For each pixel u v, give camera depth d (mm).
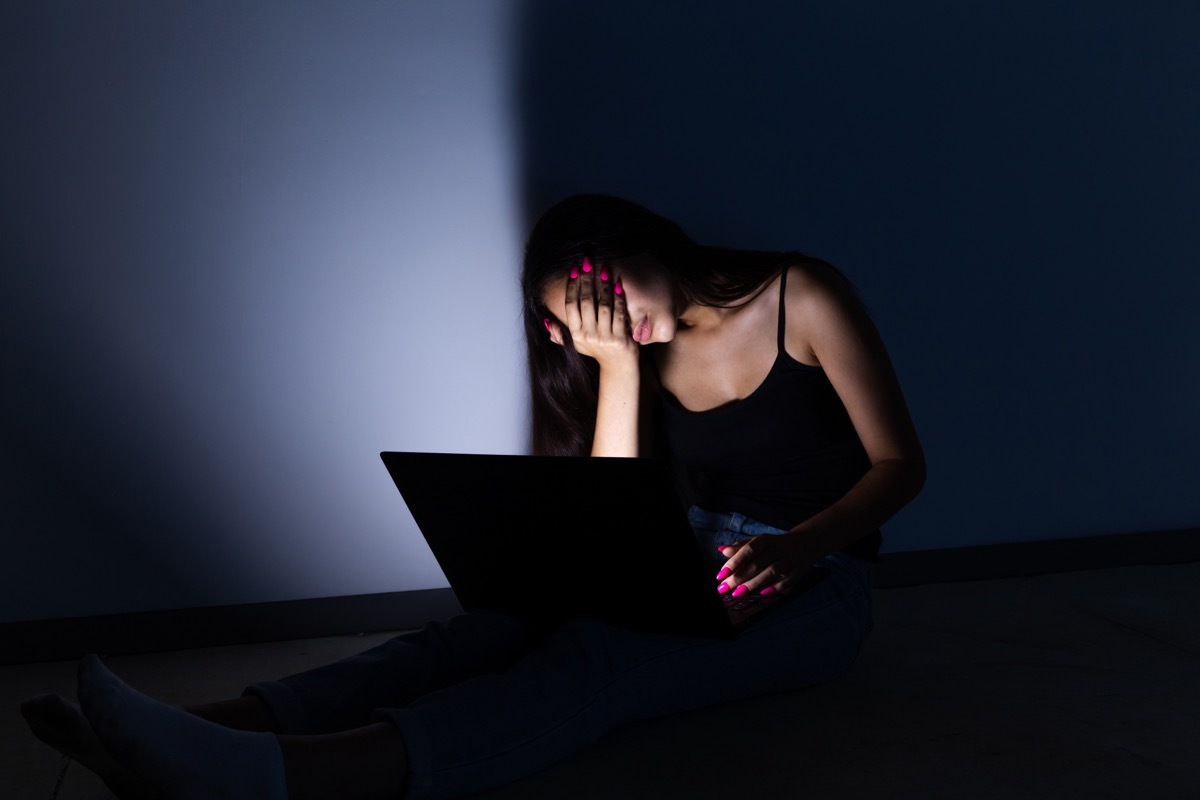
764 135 2039
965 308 2164
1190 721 1332
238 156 1822
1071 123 2186
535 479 1249
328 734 1059
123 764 936
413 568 1972
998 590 2088
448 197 1915
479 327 1953
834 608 1403
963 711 1393
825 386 1491
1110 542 2260
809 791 1148
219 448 1869
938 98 2117
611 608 1320
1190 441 2273
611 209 1544
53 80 1740
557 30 1929
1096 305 2232
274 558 1911
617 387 1562
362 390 1919
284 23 1818
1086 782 1150
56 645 1812
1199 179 2264
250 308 1857
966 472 2186
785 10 2029
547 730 1128
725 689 1323
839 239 2094
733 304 1523
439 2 1876
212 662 1782
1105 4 2180
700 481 1765
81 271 1785
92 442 1816
